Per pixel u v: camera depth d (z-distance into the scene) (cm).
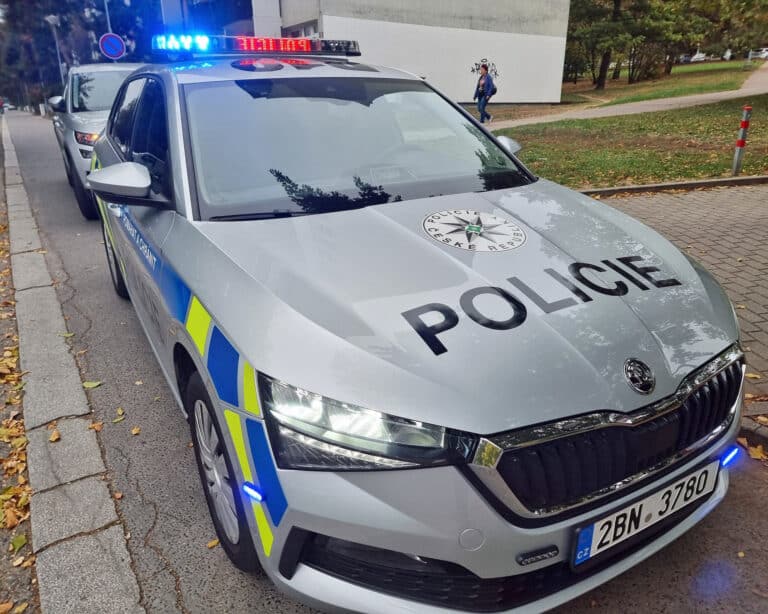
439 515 167
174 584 234
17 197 920
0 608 228
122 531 261
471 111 2314
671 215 721
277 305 196
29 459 310
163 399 364
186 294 231
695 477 203
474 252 227
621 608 221
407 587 178
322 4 1945
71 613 222
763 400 335
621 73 4903
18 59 5509
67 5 3388
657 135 1370
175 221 263
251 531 192
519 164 331
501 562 173
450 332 186
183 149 276
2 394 377
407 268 214
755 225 666
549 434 171
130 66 916
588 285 214
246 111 296
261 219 250
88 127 743
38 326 465
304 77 326
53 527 263
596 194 839
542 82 2589
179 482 292
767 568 237
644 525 193
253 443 183
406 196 274
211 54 359
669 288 224
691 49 4369
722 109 1748
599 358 186
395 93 339
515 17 2416
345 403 172
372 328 187
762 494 277
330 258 219
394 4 2098
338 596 180
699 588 228
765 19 1702
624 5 3572
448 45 2280
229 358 195
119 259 406
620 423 178
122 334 449
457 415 169
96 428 335
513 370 178
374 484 169
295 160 282
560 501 175
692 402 197
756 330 420
